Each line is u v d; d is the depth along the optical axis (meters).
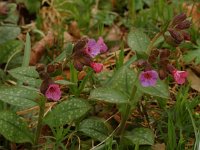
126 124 0.56
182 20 0.48
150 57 0.46
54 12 0.78
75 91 0.56
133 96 0.50
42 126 0.56
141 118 0.57
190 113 0.50
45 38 0.71
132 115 0.58
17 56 0.66
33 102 0.49
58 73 0.45
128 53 0.70
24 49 0.64
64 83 0.49
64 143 0.54
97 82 0.60
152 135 0.51
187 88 0.55
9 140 0.52
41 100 0.49
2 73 0.62
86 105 0.50
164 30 0.48
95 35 0.74
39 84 0.48
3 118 0.50
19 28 0.67
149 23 0.72
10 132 0.50
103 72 0.61
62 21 0.77
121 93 0.50
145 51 0.51
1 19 0.69
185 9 0.76
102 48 0.49
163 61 0.46
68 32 0.76
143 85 0.45
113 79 0.55
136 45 0.52
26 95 0.49
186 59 0.64
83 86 0.56
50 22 0.78
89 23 0.76
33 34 0.74
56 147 0.50
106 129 0.52
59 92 0.45
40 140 0.54
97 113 0.58
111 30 0.76
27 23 0.78
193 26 0.69
